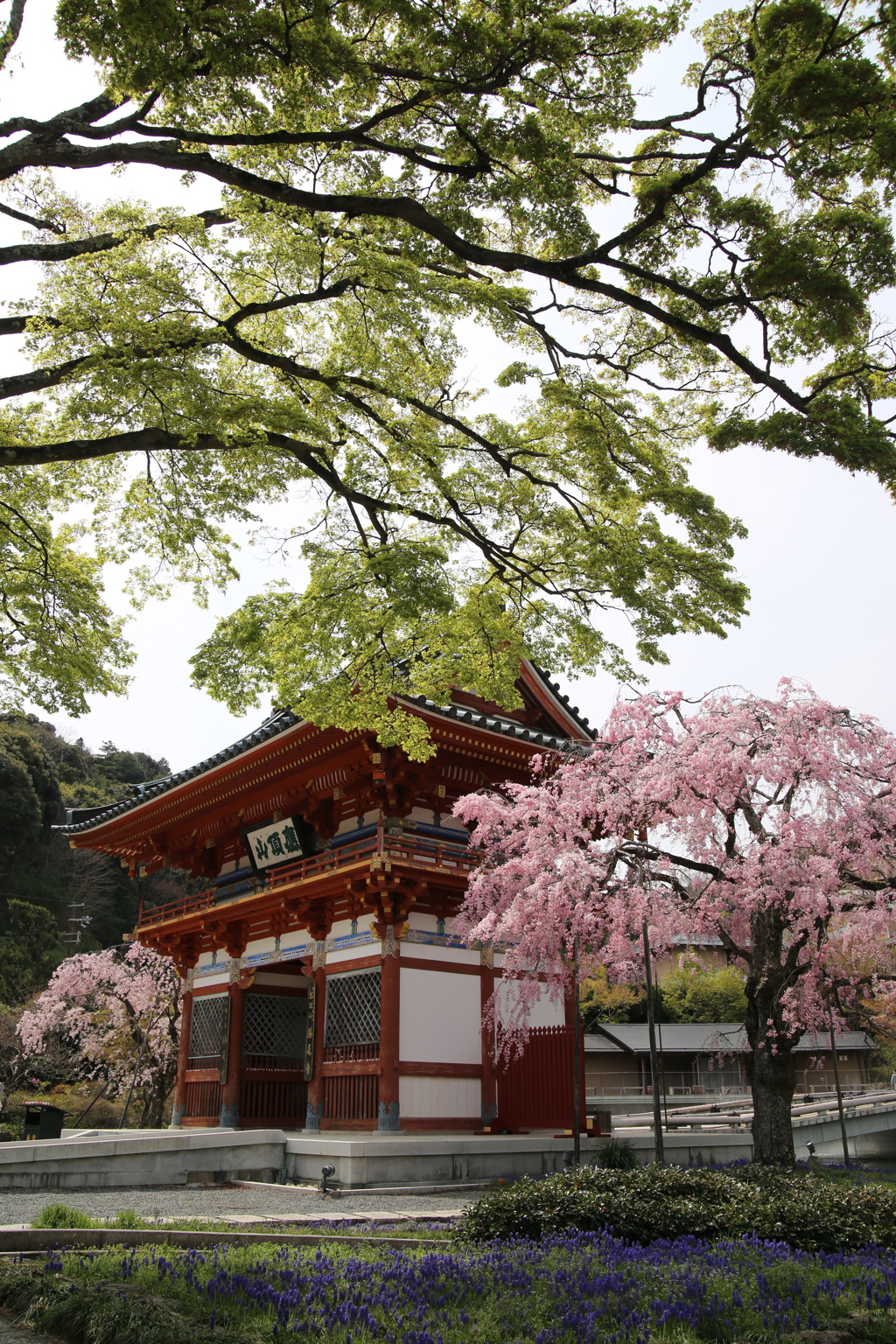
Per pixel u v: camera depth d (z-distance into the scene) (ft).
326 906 86.28
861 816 58.39
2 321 33.55
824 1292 25.54
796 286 30.71
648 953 62.44
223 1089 95.25
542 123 31.94
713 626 39.91
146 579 49.98
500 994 81.51
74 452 34.42
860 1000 107.04
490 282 37.17
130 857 127.24
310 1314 21.70
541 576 44.68
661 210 32.04
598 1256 30.55
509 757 84.53
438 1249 36.32
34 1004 153.99
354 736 80.12
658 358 40.75
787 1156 57.93
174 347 34.63
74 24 26.32
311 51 27.73
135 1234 34.73
